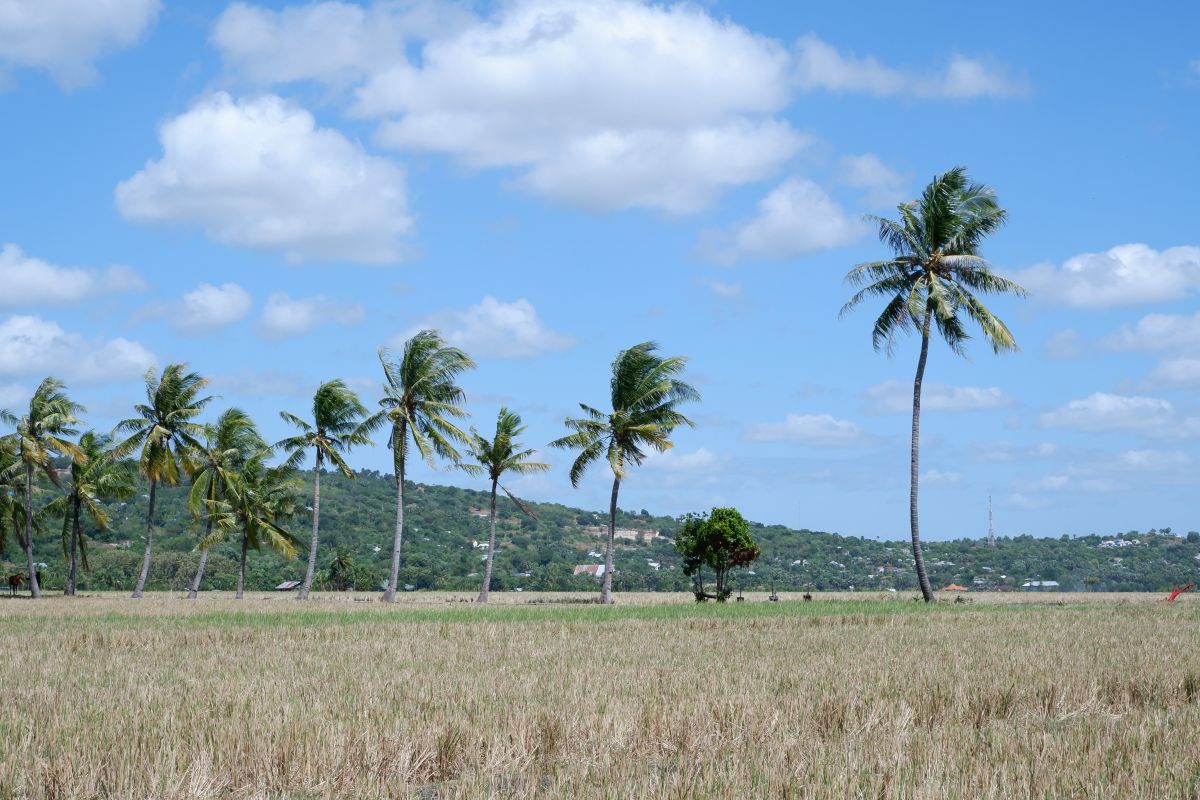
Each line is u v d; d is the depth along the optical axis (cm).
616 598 5459
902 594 5725
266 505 6116
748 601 4769
